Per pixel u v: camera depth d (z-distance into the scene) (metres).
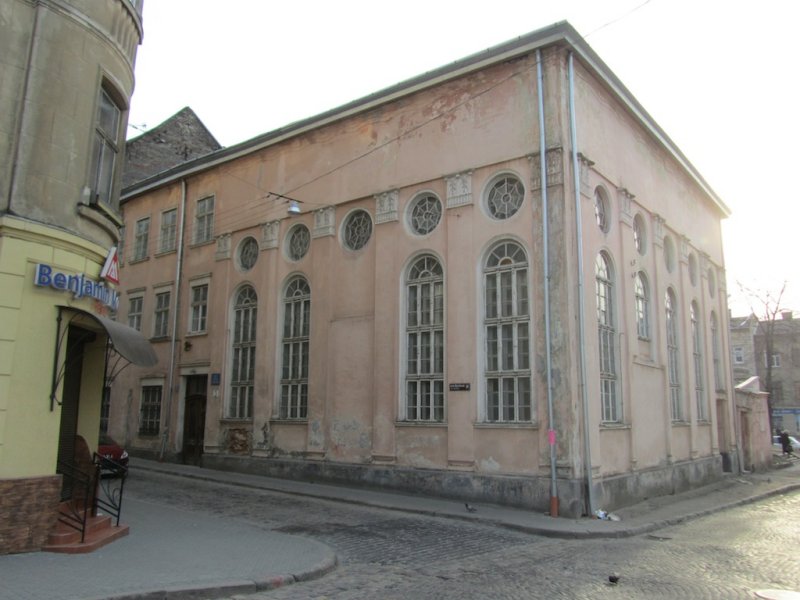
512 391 14.24
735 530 12.34
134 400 23.59
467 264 15.19
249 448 19.16
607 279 15.96
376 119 17.75
